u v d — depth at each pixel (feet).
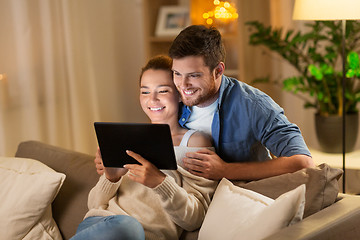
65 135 11.68
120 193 5.74
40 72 11.18
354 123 10.00
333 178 5.04
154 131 4.83
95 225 5.13
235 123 5.69
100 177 5.94
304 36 10.09
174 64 5.29
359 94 10.20
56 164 7.02
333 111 10.26
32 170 6.64
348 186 9.06
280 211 4.50
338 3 7.46
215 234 4.91
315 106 10.66
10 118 10.71
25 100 10.90
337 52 10.20
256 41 10.69
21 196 6.33
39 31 11.06
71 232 6.40
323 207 4.98
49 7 11.16
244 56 11.84
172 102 5.69
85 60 12.01
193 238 5.41
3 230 6.27
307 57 10.71
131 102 13.61
